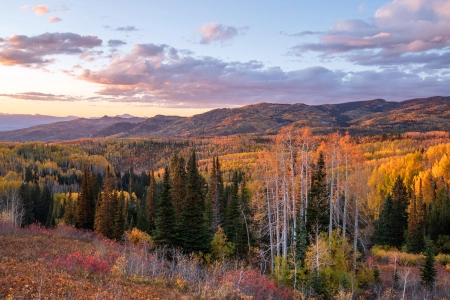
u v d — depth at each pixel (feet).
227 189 246.47
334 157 112.98
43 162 649.20
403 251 154.10
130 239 136.87
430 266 104.32
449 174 269.85
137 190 381.81
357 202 110.52
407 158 355.15
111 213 177.58
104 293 54.49
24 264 67.77
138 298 56.34
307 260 94.48
